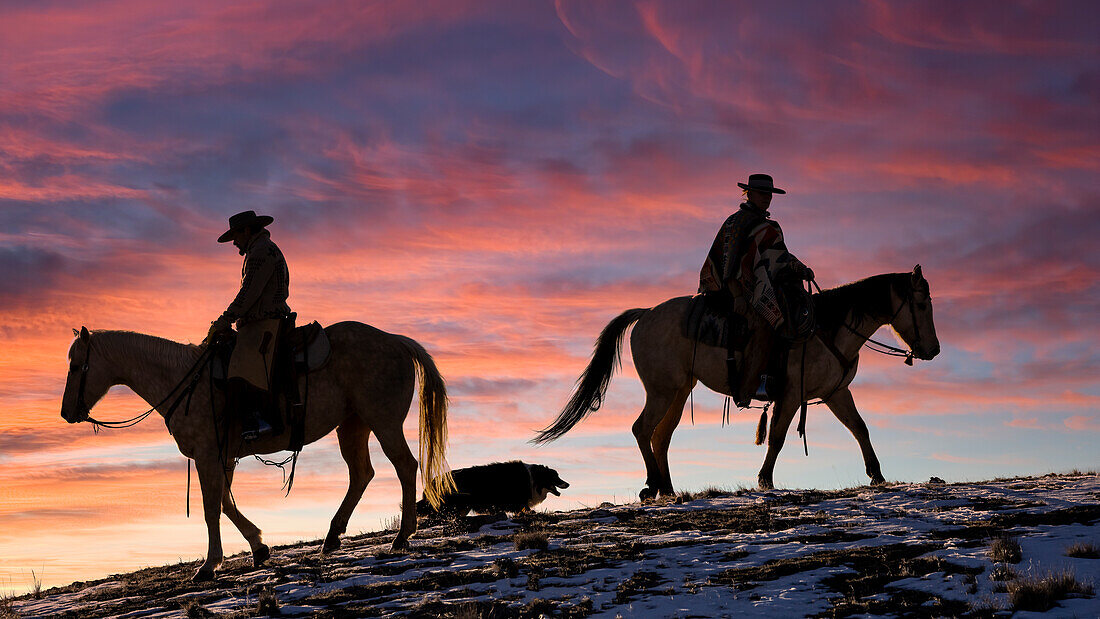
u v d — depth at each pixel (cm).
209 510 1054
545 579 862
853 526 988
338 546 1170
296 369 1048
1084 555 773
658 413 1341
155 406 1066
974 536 890
